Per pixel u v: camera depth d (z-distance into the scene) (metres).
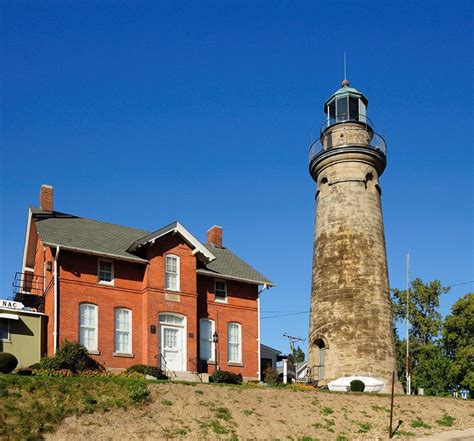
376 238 40.62
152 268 35.69
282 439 23.66
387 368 37.56
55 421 21.72
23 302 34.50
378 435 25.61
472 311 52.59
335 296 39.09
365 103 44.22
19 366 31.47
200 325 37.81
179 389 26.16
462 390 51.06
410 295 58.50
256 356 39.53
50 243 33.12
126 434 21.78
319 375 39.03
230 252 44.62
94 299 34.06
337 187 41.44
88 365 32.16
